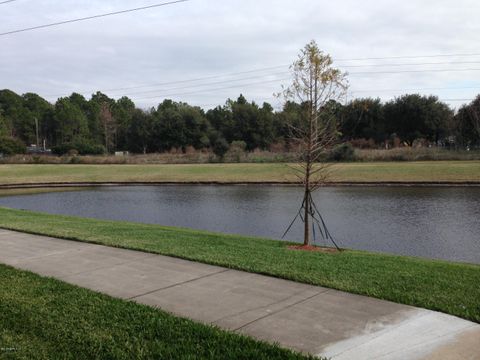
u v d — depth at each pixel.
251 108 76.62
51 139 103.81
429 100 66.38
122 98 126.38
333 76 11.27
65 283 6.23
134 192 32.78
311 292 5.62
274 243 10.89
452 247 12.88
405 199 24.30
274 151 54.53
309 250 9.77
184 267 7.05
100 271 6.95
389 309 4.98
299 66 11.15
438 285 5.95
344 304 5.16
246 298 5.45
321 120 12.10
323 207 21.86
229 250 8.47
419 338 4.21
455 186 30.41
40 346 4.27
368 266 7.22
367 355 3.88
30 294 5.75
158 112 87.94
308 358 3.78
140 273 6.75
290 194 28.52
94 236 10.04
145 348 4.14
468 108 56.94
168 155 57.59
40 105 116.25
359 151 47.47
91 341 4.33
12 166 52.12
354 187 30.95
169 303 5.37
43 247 8.93
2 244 9.33
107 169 47.59
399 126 67.12
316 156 11.38
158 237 10.16
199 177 39.50
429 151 47.19
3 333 4.58
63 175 43.94
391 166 38.38
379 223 17.11
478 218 17.80
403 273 6.66
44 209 24.14
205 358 3.91
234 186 35.19
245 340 4.16
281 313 4.92
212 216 20.19
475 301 5.21
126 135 87.50
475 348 3.99
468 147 52.16
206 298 5.50
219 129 79.50
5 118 95.44
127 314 4.97
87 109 115.69
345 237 14.58
